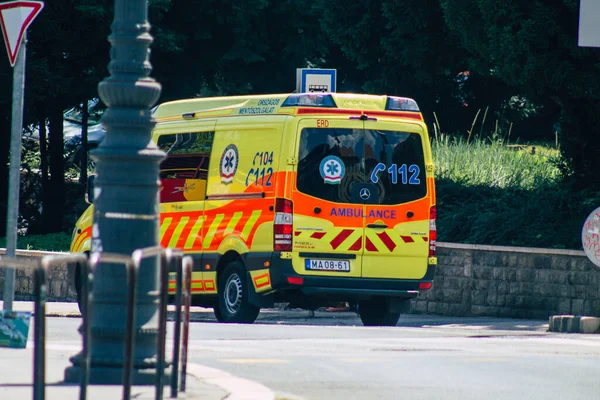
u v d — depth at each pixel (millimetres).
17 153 35156
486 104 96125
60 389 24484
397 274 51969
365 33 89375
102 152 25641
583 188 71938
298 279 50219
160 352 21875
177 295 23734
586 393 28297
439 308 65750
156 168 26047
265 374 30422
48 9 92250
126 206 25656
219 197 53781
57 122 104938
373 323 55094
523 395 27656
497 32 67812
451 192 77438
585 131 70500
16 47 35188
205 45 100438
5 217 104188
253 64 104688
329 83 62312
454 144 86625
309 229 50500
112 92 25828
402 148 52312
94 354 25438
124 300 25438
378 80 91625
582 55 65312
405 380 29828
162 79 99688
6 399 23250
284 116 51031
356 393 27391
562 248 65125
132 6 26219
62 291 74312
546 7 65562
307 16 104250
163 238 56719
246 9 98562
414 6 82000
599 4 50594
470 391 28078
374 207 51562
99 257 19047
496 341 41781
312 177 50656
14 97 35156
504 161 81688
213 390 25328
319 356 34844
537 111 99562
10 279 34906
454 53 83438
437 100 94438
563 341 42625
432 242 52625
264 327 46344
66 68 96000
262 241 50875
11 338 32938
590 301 60688
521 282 62906
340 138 51188
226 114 54125
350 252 51062
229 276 52938
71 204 110688
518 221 68688
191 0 96625
